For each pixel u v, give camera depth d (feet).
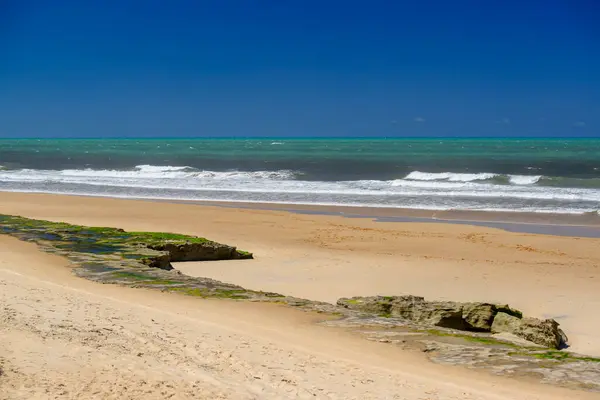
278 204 104.99
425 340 27.81
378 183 135.74
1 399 16.16
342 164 201.36
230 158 239.91
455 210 97.25
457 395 20.21
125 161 226.17
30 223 63.05
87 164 213.05
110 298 32.19
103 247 50.83
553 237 73.77
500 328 36.50
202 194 119.34
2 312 26.07
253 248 64.90
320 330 28.73
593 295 46.83
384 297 39.55
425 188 125.29
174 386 18.72
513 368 23.94
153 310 30.09
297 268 54.54
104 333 24.36
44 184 139.13
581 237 75.00
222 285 39.04
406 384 21.18
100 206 97.81
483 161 214.07
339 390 19.94
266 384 19.98
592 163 205.77
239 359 22.72
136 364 20.67
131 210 93.61
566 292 47.73
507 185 132.36
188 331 26.37
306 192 119.85
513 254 63.52
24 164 213.66
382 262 57.72
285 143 468.75
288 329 28.60
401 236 73.56
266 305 33.40
